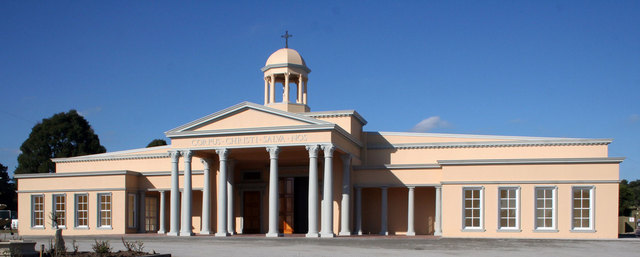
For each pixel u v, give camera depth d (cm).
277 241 3344
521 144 4088
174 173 3956
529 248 2847
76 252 2369
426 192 4172
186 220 3878
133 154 4969
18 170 7631
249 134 3791
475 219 3534
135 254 2350
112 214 4394
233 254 2595
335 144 3688
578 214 3425
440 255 2531
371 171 4116
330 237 3522
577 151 3997
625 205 8125
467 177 3566
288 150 3944
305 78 4488
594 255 2556
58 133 7725
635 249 2809
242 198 4456
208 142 3884
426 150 4259
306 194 4353
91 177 4497
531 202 3469
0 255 2172
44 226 4584
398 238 3456
